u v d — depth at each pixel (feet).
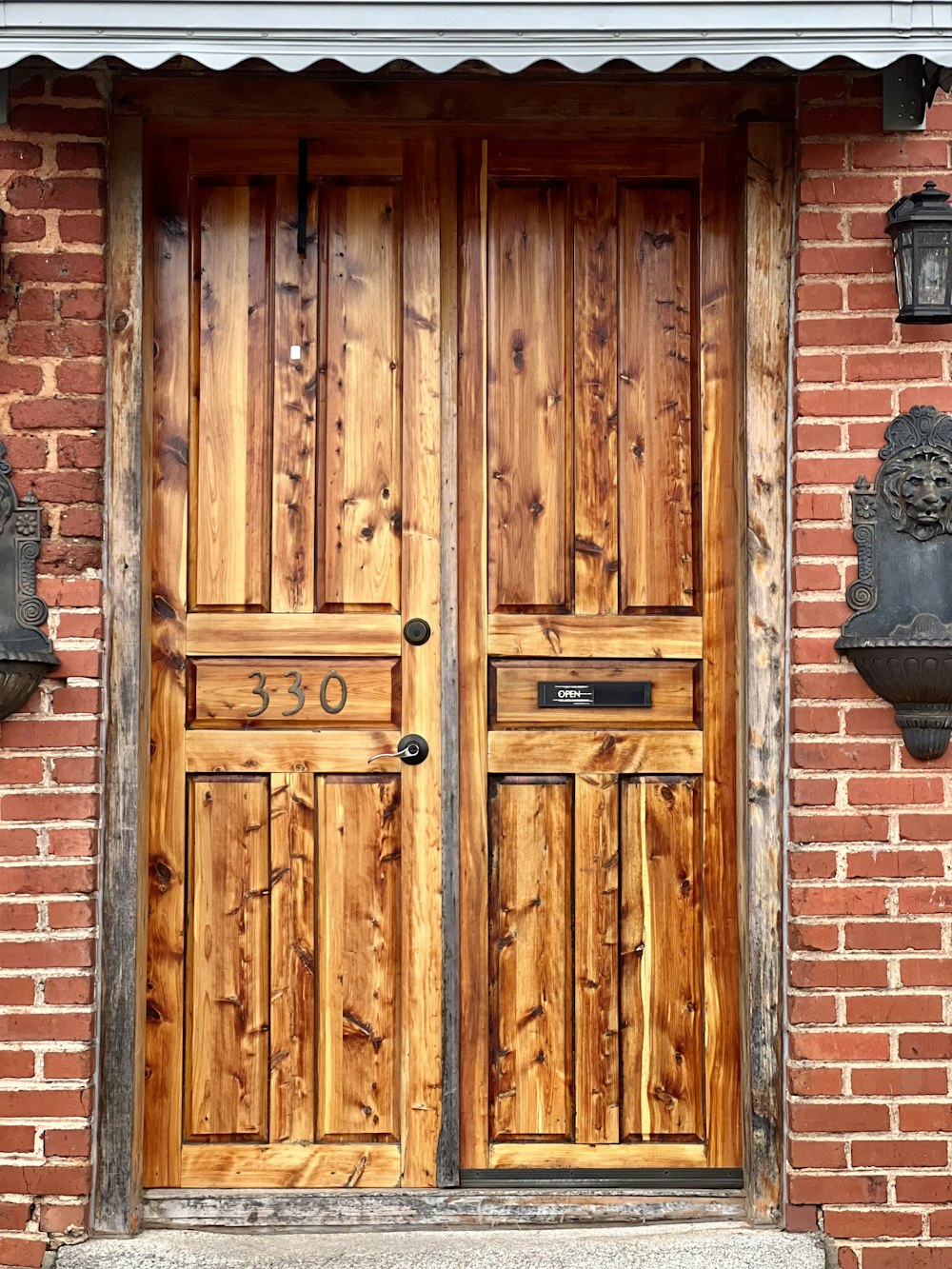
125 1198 10.98
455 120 11.46
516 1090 11.47
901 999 10.81
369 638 11.57
